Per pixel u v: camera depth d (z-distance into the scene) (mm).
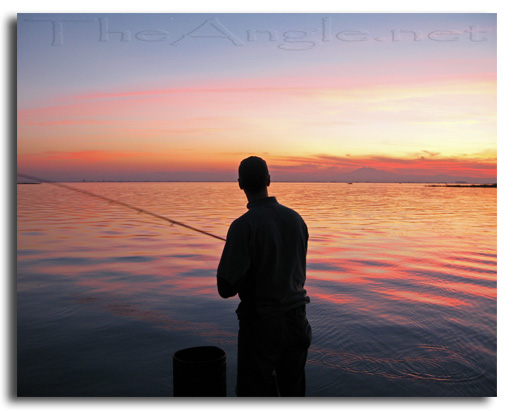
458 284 5277
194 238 9711
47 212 17375
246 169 1862
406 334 3430
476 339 3338
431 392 2506
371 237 9961
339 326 3627
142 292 4840
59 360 2938
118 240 9328
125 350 3127
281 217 1829
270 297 1760
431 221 14219
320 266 6473
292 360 1835
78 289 4973
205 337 3395
